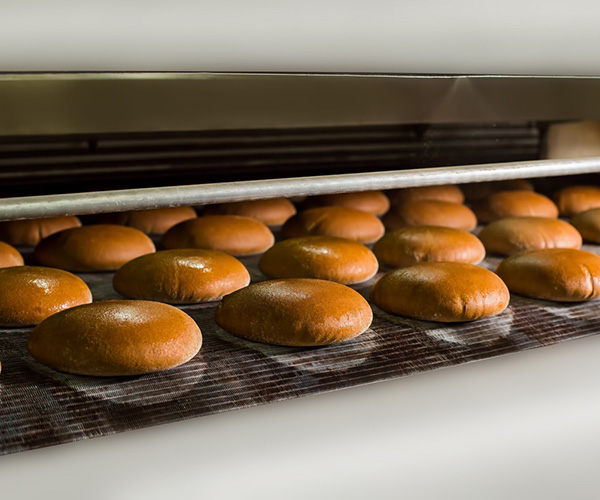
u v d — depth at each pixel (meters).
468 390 1.41
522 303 1.67
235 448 1.29
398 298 1.60
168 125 1.58
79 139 1.77
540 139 1.91
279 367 1.44
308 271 1.71
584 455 1.44
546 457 1.42
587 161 1.67
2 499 1.20
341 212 2.01
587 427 1.43
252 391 1.38
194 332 1.46
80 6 1.50
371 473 1.33
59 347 1.40
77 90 1.53
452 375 1.44
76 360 1.39
